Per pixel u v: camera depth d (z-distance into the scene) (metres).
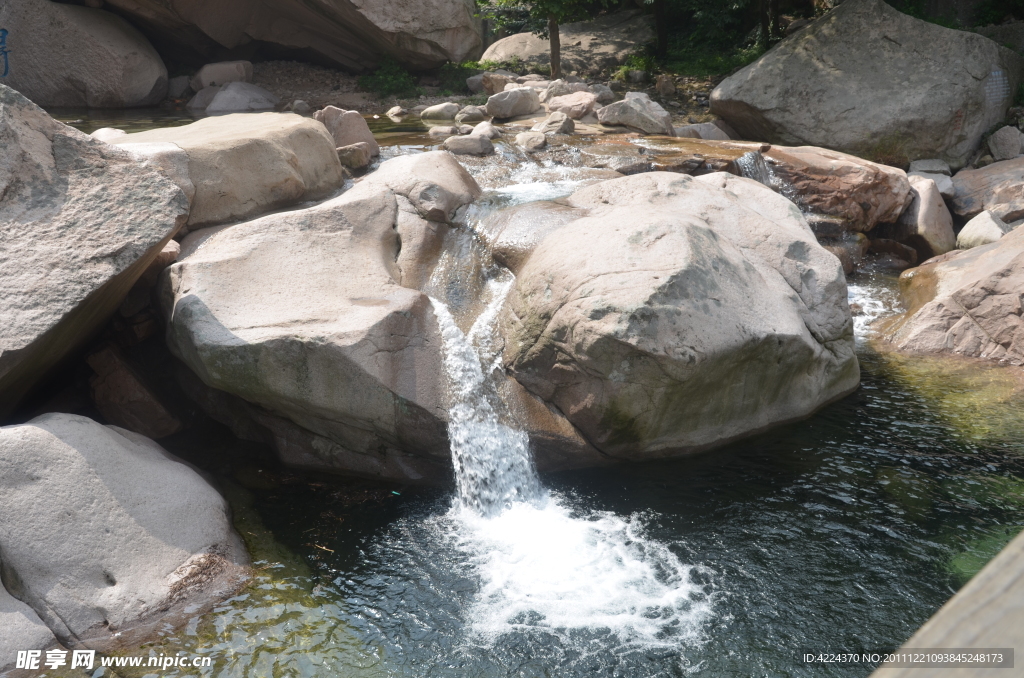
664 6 22.58
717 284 6.88
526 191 9.70
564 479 6.88
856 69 15.28
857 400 8.03
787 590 5.40
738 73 16.38
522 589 5.52
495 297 7.84
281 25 21.00
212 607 5.28
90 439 5.83
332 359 6.52
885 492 6.47
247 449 7.38
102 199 6.46
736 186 9.38
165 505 5.78
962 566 5.55
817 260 8.10
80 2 18.97
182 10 18.98
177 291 6.99
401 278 7.82
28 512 5.27
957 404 7.89
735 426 7.28
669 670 4.77
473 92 20.81
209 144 8.35
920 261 11.98
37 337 5.84
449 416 6.75
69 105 18.61
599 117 14.63
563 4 20.41
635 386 6.55
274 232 7.60
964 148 14.64
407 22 19.89
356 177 10.48
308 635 5.07
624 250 6.97
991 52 14.91
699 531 6.08
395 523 6.32
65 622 4.96
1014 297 8.76
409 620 5.22
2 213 6.16
